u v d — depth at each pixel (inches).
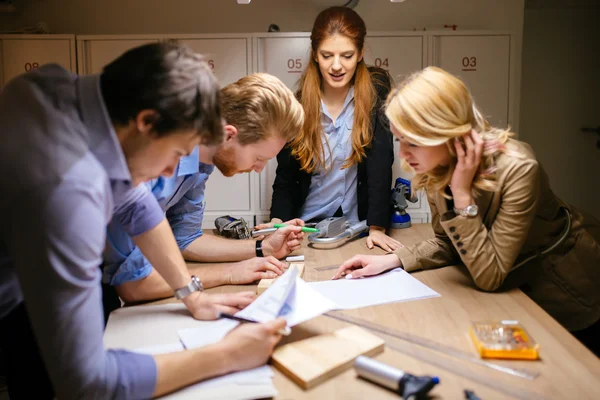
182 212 64.6
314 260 65.8
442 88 48.5
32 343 49.8
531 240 56.9
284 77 99.5
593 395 34.2
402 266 60.4
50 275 30.2
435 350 40.9
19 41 99.3
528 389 35.1
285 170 83.2
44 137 30.4
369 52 99.0
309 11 111.2
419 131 48.8
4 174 29.6
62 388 32.4
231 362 37.3
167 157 35.4
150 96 31.8
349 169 83.4
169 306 50.3
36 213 29.5
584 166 144.3
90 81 33.1
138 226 45.8
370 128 78.6
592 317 58.6
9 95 32.5
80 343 31.9
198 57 35.4
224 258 64.4
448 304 50.3
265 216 102.3
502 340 40.8
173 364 35.4
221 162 57.3
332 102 81.7
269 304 43.3
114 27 112.3
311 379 35.9
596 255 58.1
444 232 61.7
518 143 54.2
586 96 141.7
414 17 111.8
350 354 39.0
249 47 98.7
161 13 112.0
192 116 33.1
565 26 139.2
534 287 59.0
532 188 51.2
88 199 30.8
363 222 78.2
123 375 33.8
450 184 53.6
